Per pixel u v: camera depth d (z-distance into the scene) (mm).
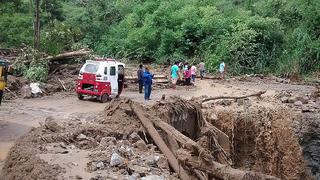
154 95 23219
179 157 10352
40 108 18516
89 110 18234
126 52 41344
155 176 9398
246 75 34625
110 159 10438
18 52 29641
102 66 20375
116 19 48000
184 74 27562
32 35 36750
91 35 44406
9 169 10344
